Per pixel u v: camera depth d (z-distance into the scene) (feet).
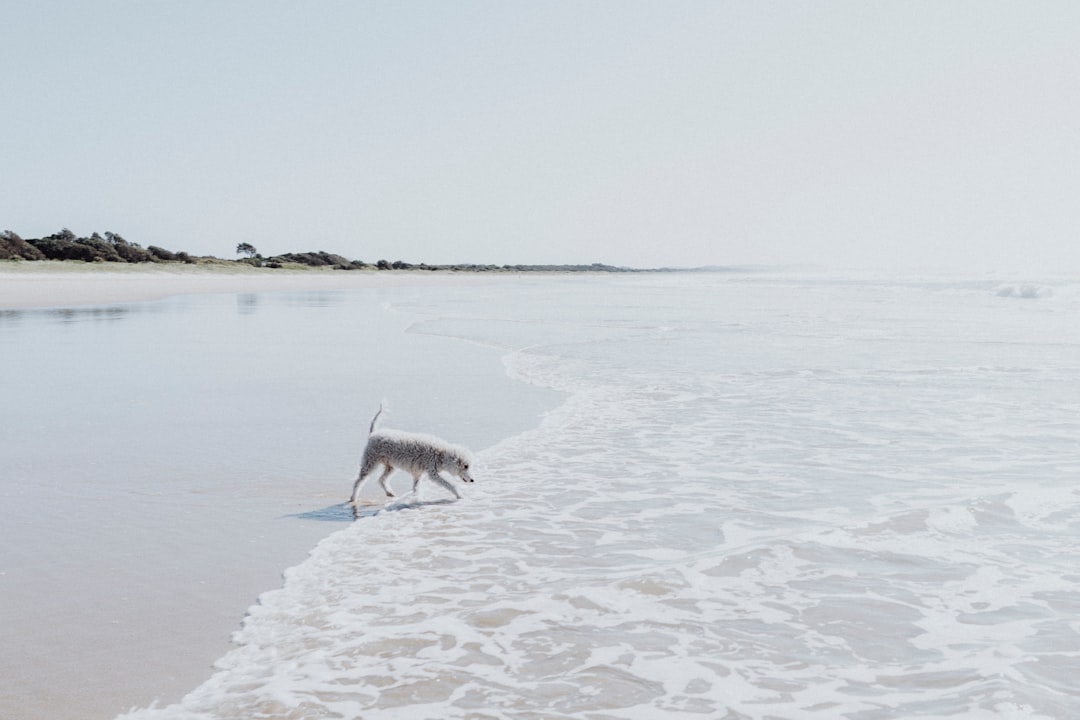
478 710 12.90
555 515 23.76
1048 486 25.48
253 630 15.92
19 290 148.56
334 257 416.46
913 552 19.93
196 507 23.98
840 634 15.58
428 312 113.60
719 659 14.64
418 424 36.73
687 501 24.94
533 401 42.75
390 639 15.55
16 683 13.67
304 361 57.98
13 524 22.11
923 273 285.02
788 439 33.55
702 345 68.23
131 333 77.00
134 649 15.02
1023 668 14.01
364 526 22.66
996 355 58.90
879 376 50.03
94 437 33.12
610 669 14.29
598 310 116.47
